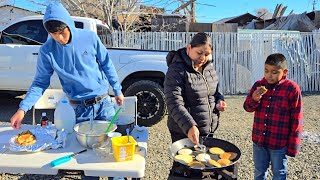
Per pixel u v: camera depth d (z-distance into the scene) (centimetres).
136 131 239
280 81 250
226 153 200
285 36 846
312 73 859
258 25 1881
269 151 257
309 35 849
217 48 828
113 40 823
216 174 184
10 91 540
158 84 500
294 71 854
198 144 199
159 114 498
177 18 1065
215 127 243
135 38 839
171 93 217
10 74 520
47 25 210
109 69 256
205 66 232
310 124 537
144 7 1092
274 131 248
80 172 174
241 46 834
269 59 248
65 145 203
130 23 1087
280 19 1516
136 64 508
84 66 236
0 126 246
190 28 1009
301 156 389
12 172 174
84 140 198
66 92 248
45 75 237
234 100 749
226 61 833
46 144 198
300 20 1344
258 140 258
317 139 452
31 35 523
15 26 525
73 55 230
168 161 377
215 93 243
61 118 224
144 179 330
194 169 176
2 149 197
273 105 249
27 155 189
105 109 252
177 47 840
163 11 1127
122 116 251
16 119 210
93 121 229
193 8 1173
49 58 229
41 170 173
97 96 247
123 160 180
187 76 221
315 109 645
